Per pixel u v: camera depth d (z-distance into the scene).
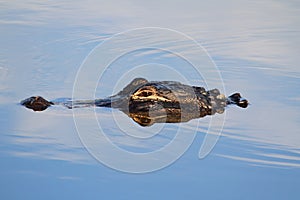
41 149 21.50
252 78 33.56
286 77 33.88
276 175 20.00
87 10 51.44
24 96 28.80
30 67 34.16
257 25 47.44
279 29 46.38
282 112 27.50
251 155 21.81
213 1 56.47
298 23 48.38
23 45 39.28
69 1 55.53
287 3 56.00
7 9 51.34
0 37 41.34
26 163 20.09
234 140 23.36
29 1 55.28
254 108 28.00
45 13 50.03
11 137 22.64
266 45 41.69
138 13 50.41
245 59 37.81
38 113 26.00
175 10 52.06
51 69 34.03
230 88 31.42
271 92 30.84
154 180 19.19
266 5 55.09
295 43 42.38
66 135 23.12
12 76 32.28
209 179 19.47
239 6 54.50
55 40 40.88
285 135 24.19
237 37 43.66
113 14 49.88
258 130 24.75
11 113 25.86
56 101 28.16
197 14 50.66
